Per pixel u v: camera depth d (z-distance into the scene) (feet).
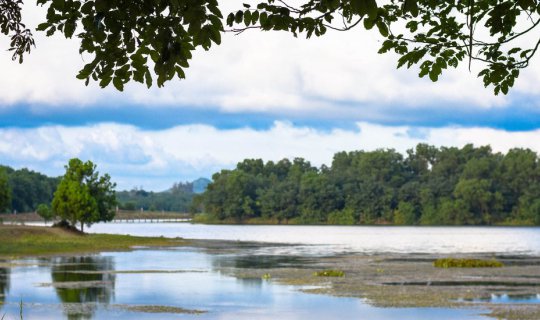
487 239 356.79
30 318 77.36
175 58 17.89
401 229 579.89
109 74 19.08
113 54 18.76
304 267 151.74
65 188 282.56
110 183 302.25
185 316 78.89
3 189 278.67
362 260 178.60
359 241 325.42
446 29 22.93
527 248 254.47
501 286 109.91
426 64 23.95
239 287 109.29
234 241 313.32
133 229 565.12
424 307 85.92
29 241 232.32
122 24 18.04
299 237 385.50
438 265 153.99
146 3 17.70
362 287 108.78
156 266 153.28
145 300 92.73
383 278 124.06
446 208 617.21
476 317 78.23
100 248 229.86
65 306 86.79
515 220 617.62
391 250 237.04
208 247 252.42
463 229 578.66
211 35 17.58
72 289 106.01
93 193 297.94
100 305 87.97
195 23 17.30
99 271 139.13
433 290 104.17
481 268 148.05
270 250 233.96
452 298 94.58
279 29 18.89
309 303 89.86
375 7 14.62
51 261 169.37
